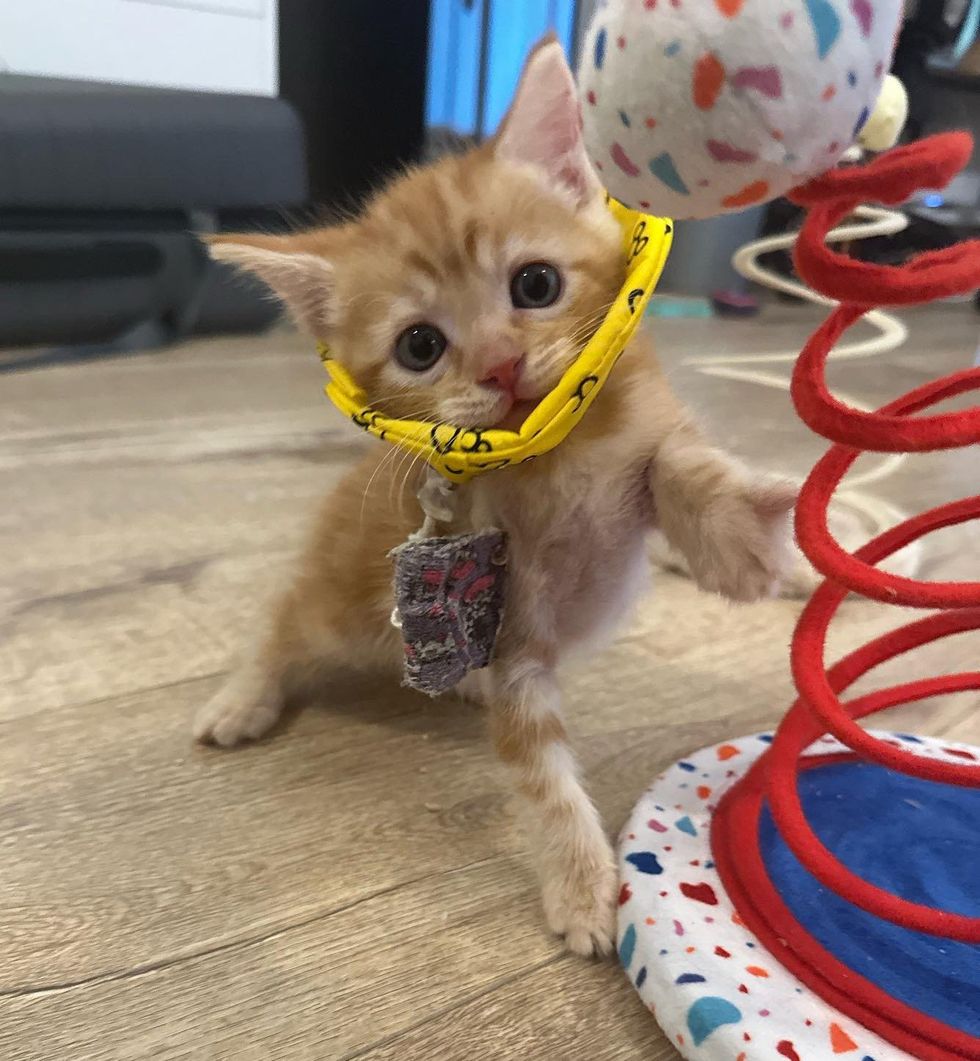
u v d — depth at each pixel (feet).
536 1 8.72
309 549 2.98
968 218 8.14
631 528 2.38
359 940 2.15
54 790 2.60
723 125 1.31
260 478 4.85
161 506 4.46
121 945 2.12
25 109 6.50
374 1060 1.87
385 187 2.80
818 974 1.86
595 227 2.29
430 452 2.05
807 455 5.39
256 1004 1.98
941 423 1.59
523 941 2.16
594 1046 1.91
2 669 3.13
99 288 7.07
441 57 9.80
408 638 2.23
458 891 2.30
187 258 7.31
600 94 1.42
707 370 6.11
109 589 3.68
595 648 2.79
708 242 10.04
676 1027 1.83
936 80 6.57
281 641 2.96
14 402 5.90
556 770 2.34
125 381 6.52
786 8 1.23
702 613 3.70
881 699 2.47
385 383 2.35
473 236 2.19
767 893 2.04
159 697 3.04
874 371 7.83
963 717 3.01
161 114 6.95
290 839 2.45
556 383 2.10
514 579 2.32
